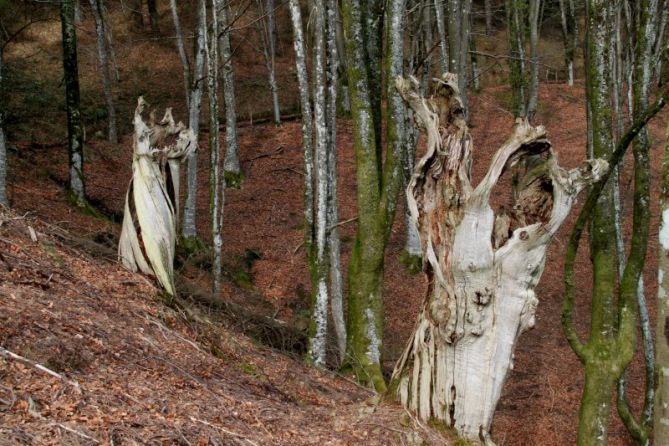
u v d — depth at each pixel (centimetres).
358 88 1046
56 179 1966
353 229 2119
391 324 1719
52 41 2947
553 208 652
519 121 656
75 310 769
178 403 646
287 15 3669
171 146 993
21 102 2320
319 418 750
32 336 651
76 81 1839
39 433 487
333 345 1318
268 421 688
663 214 449
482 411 687
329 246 1123
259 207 2217
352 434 705
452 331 680
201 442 568
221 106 2889
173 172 1005
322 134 1052
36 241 935
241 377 836
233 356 923
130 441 522
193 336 908
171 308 952
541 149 653
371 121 1053
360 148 1047
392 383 764
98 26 2419
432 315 695
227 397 727
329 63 1104
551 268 2011
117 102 2762
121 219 1931
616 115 1352
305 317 1661
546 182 664
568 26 3712
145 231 970
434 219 680
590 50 820
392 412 735
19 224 967
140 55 3155
